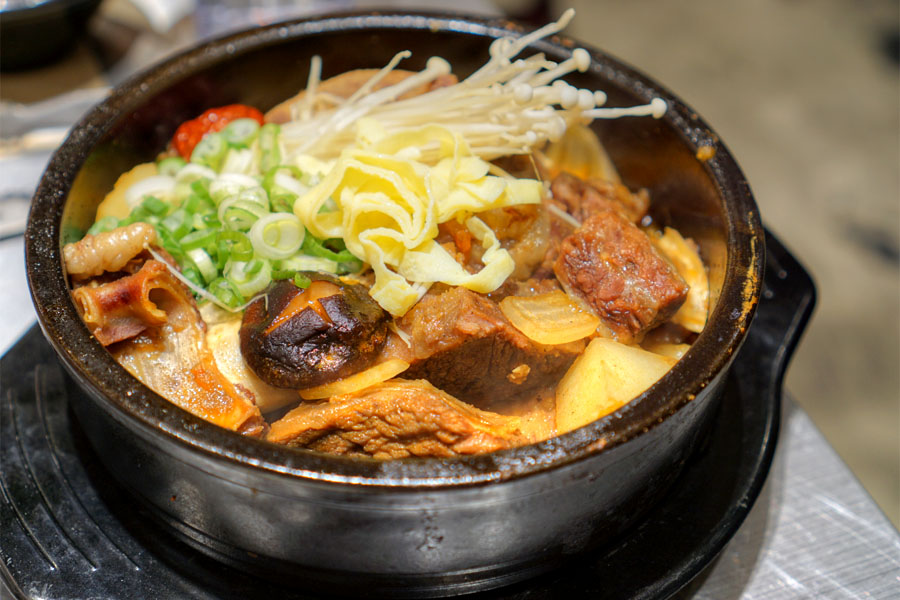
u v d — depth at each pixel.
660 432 0.26
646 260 0.31
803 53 0.77
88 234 0.32
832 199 0.66
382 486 0.24
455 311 0.29
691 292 0.32
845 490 0.33
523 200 0.31
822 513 0.32
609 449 0.25
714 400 0.28
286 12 0.49
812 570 0.31
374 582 0.27
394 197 0.31
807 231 0.64
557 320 0.30
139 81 0.34
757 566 0.31
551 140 0.34
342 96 0.37
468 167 0.31
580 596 0.28
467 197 0.31
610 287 0.31
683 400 0.26
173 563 0.28
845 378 0.57
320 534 0.26
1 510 0.29
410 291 0.30
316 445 0.29
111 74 0.46
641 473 0.27
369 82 0.35
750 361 0.33
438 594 0.28
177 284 0.30
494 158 0.34
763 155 0.69
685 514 0.29
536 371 0.30
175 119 0.36
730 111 0.72
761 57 0.77
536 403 0.31
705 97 0.73
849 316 0.60
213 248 0.32
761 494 0.33
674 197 0.34
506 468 0.24
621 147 0.36
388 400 0.28
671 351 0.32
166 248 0.32
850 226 0.64
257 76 0.37
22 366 0.32
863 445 0.54
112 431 0.27
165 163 0.35
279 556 0.27
